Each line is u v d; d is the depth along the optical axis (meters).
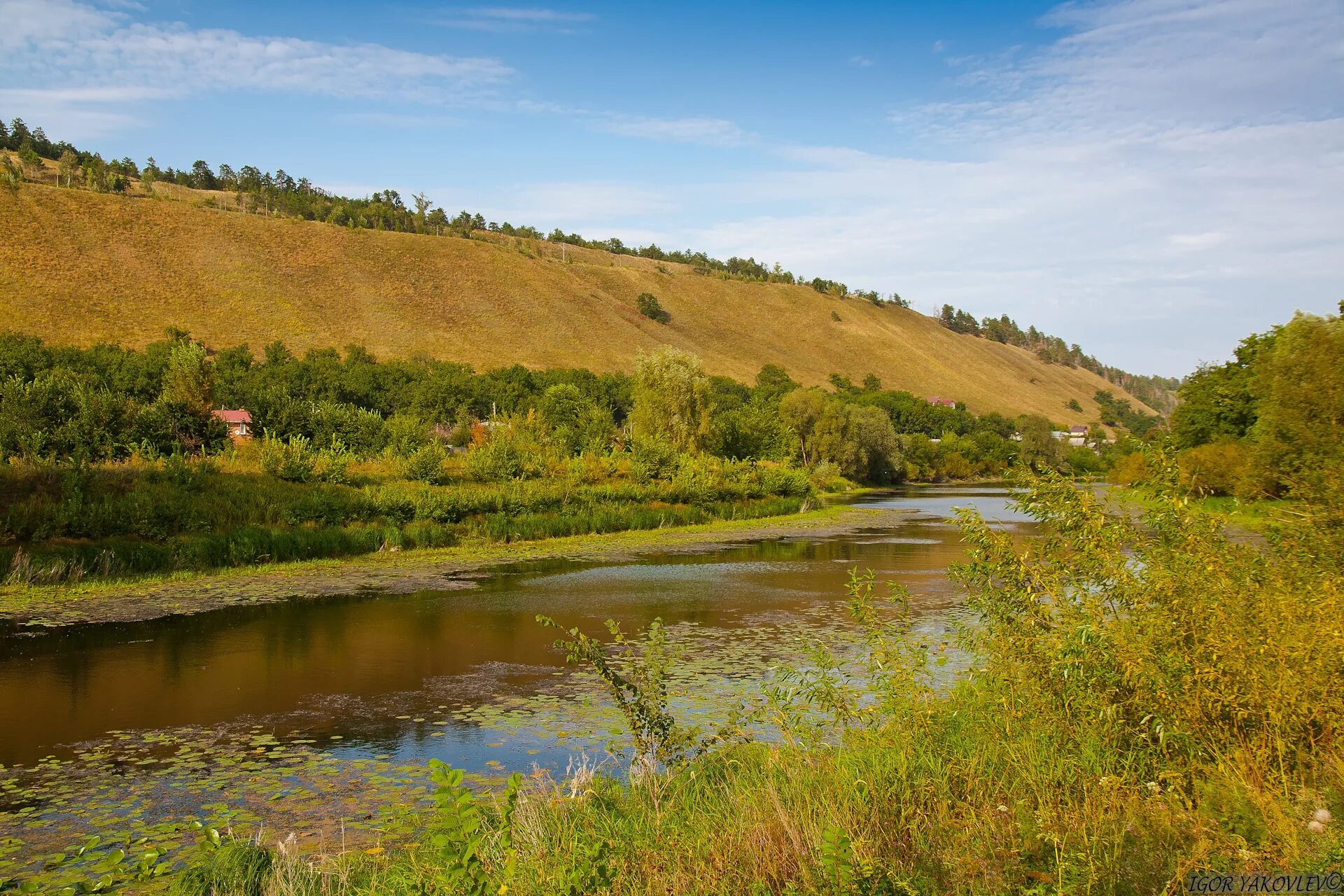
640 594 19.75
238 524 23.72
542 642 14.79
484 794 7.71
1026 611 6.75
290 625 16.00
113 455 27.05
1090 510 6.67
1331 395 18.50
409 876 5.57
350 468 31.81
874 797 5.75
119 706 10.96
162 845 6.95
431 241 140.38
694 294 169.12
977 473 93.25
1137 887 4.38
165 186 146.12
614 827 5.96
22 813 7.61
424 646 14.45
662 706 7.43
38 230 97.88
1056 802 5.52
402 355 104.62
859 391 135.62
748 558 26.53
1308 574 6.97
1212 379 44.16
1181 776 5.46
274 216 137.12
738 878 4.89
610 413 59.34
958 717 7.19
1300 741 5.57
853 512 45.59
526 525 30.20
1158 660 5.91
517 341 120.69
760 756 7.66
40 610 16.67
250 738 9.76
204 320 96.50
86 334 83.75
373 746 9.47
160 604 17.58
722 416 58.50
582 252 196.12
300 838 7.03
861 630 15.63
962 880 4.63
